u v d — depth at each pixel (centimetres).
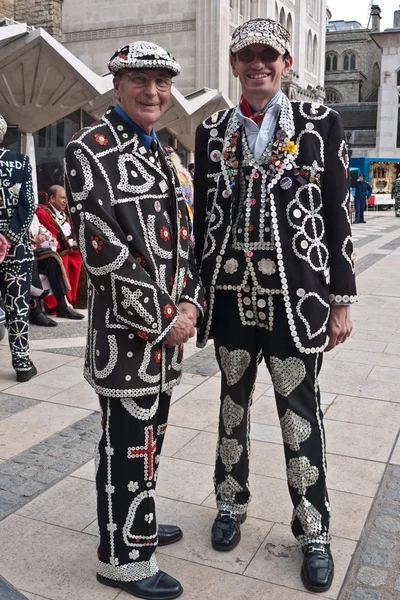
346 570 235
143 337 206
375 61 5491
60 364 485
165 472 307
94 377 213
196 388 427
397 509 276
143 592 220
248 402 253
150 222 210
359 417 380
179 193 223
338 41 5319
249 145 231
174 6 2112
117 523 221
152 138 215
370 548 248
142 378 210
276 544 252
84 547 249
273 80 224
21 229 425
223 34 2075
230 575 233
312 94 3075
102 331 210
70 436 350
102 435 219
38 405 397
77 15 2239
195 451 329
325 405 399
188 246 227
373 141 4328
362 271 948
